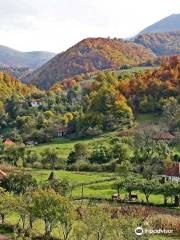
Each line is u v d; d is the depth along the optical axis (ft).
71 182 319.27
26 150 488.85
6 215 212.84
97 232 147.02
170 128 515.50
